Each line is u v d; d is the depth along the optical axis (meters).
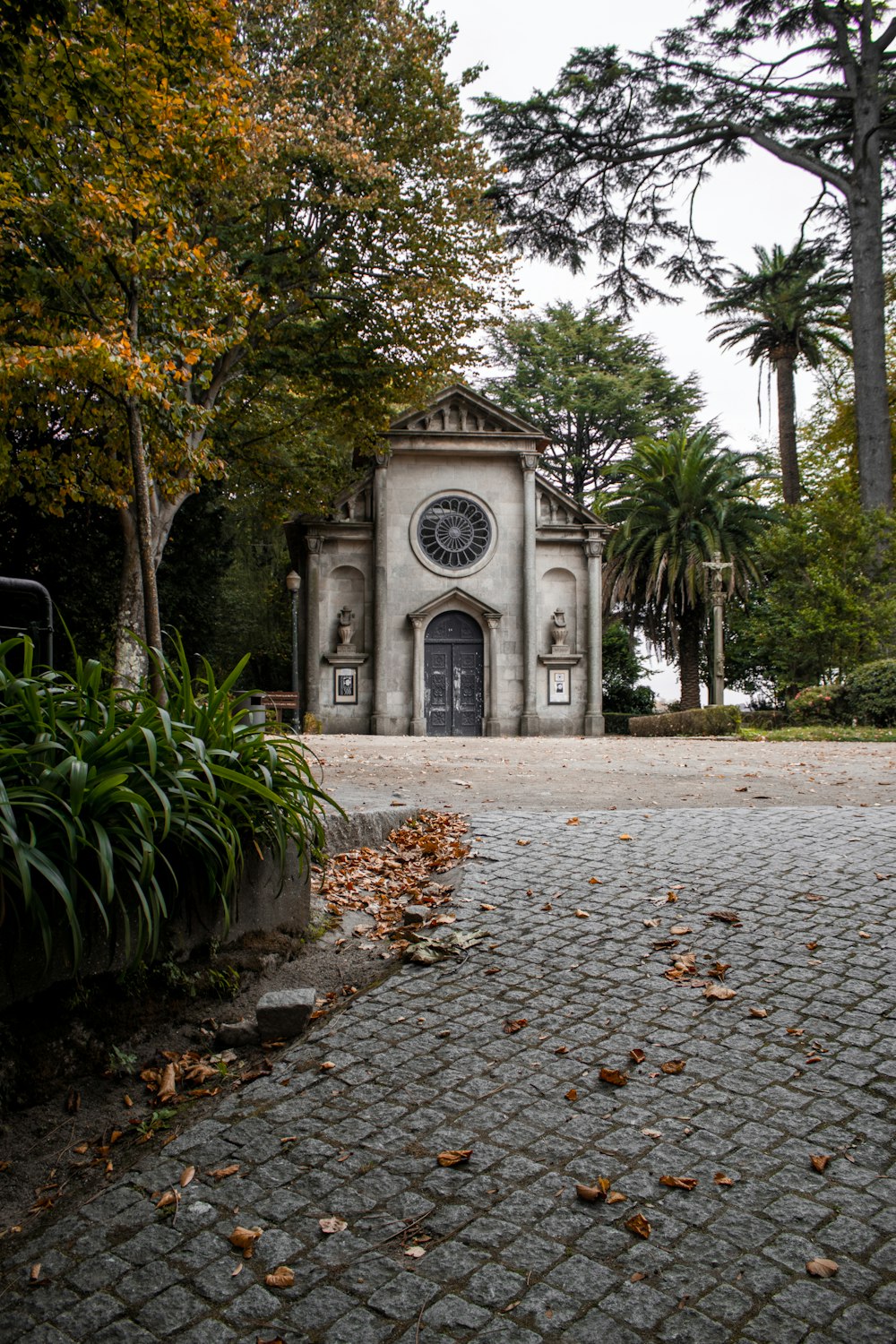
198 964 4.41
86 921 3.78
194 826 4.18
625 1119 3.48
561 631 30.47
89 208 6.85
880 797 9.92
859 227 27.34
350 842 7.17
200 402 19.78
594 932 5.24
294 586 25.56
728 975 4.68
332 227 19.59
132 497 10.20
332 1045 4.06
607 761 14.73
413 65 19.12
